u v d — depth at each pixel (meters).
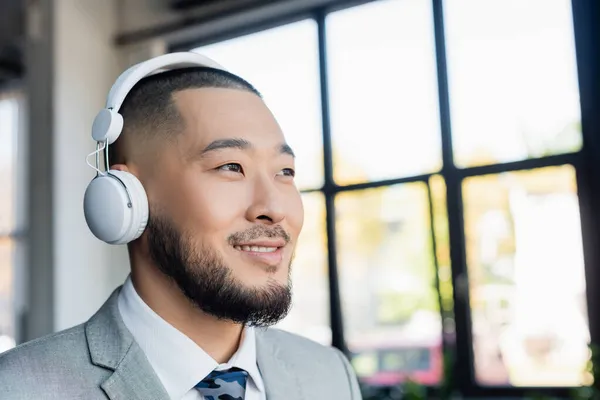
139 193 0.87
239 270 0.84
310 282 3.70
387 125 3.51
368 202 3.56
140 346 0.87
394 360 3.46
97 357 0.85
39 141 4.02
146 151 0.89
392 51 3.51
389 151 3.51
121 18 4.29
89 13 4.17
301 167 3.75
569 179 3.06
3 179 4.86
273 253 0.87
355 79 3.61
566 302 3.05
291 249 0.91
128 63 4.22
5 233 4.80
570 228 3.05
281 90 3.82
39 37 4.06
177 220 0.85
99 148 0.89
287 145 0.93
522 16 3.18
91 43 4.16
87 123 4.11
